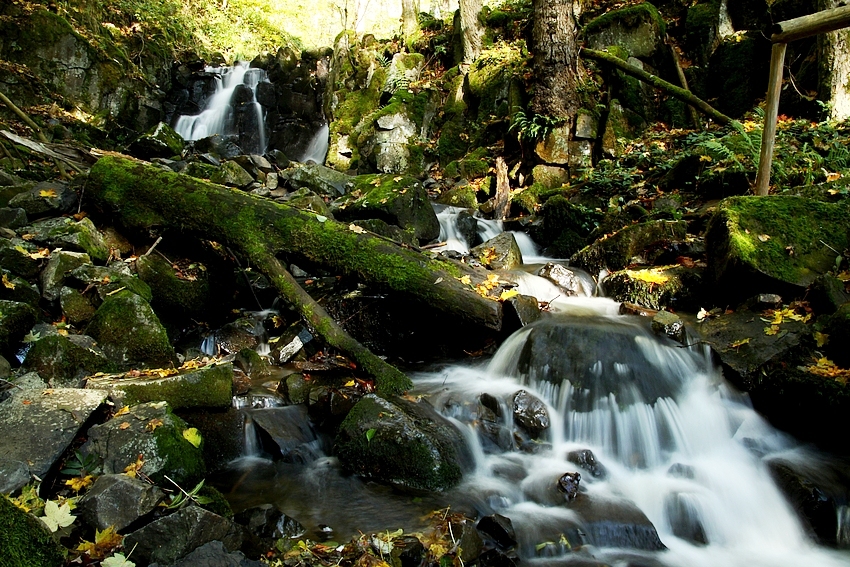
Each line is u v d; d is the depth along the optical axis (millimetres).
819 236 5305
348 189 8461
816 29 5523
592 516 3486
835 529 3584
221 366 4219
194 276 5609
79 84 10828
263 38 17453
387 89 12227
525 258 7762
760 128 8070
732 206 5500
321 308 5117
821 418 4082
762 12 10195
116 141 10617
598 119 9484
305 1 19703
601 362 4609
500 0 14742
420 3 19250
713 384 4574
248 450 4074
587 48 10109
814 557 3471
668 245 6246
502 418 4328
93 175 5613
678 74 10055
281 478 3793
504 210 9086
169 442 3232
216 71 14234
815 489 3643
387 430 3857
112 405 3512
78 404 3211
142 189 5457
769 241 5207
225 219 5262
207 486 3234
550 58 9461
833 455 4086
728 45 9953
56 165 7016
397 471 3762
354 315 5656
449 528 3096
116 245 5578
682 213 6812
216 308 5734
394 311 5637
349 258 5219
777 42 5781
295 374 4691
